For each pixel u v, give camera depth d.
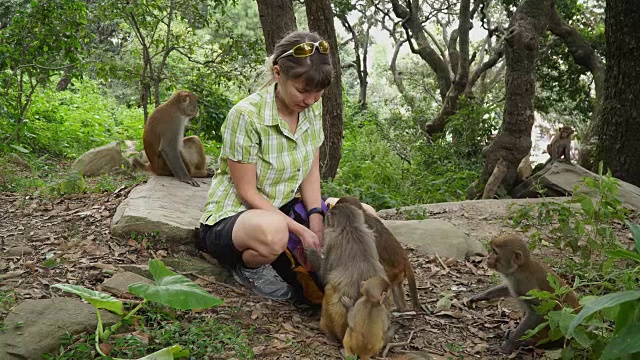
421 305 4.60
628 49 10.74
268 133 4.18
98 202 6.41
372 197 9.02
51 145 13.84
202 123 14.44
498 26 18.58
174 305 3.45
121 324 3.66
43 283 4.25
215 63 14.62
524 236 6.36
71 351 3.38
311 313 4.30
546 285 4.04
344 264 3.74
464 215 7.17
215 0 14.01
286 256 4.30
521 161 11.02
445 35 23.66
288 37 3.92
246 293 4.45
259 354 3.63
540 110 21.75
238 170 4.21
